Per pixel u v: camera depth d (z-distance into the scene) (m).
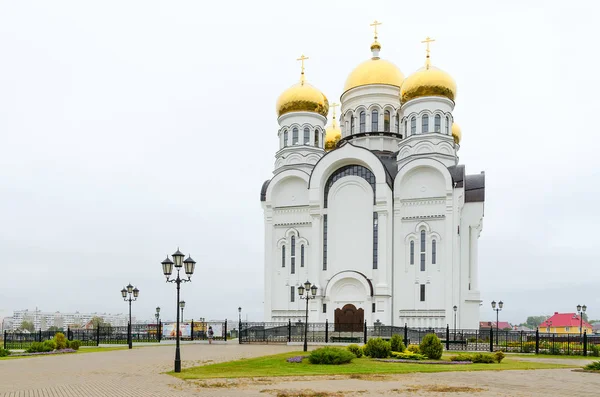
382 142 65.81
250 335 52.44
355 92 67.81
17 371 25.02
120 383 20.47
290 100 67.12
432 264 56.91
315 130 67.31
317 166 61.44
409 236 58.09
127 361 29.86
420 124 60.69
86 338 49.84
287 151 66.44
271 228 63.97
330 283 58.34
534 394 18.14
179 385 19.84
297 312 61.22
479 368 26.38
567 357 36.09
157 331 55.00
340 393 17.91
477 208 60.12
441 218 57.31
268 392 18.08
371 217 59.19
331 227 60.91
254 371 24.19
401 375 23.31
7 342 53.66
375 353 31.28
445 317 55.06
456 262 55.75
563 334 48.72
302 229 63.03
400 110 66.19
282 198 64.69
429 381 21.38
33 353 36.81
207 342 51.88
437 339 31.55
